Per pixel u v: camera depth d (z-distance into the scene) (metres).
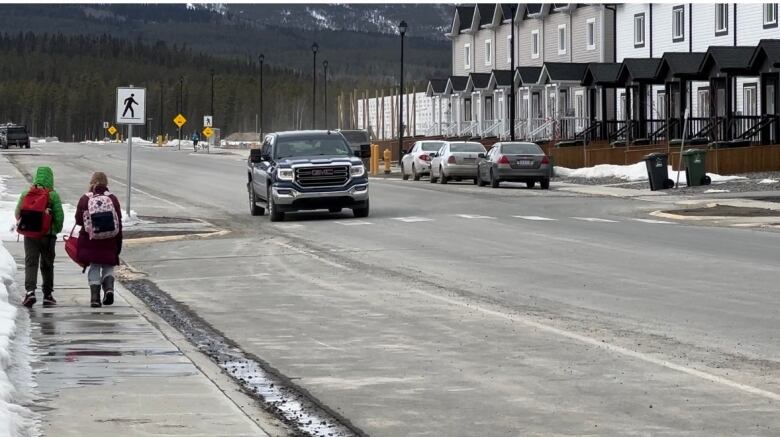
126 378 13.93
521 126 98.44
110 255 20.64
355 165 40.88
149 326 18.22
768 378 13.35
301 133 42.59
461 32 119.38
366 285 23.03
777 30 69.31
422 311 19.33
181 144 187.88
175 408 12.26
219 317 19.33
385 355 15.44
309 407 12.45
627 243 30.83
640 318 18.02
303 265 26.98
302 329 17.84
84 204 20.50
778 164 60.66
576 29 95.62
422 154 69.12
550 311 19.00
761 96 64.56
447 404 12.44
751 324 17.19
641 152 70.12
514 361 14.75
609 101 91.94
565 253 28.42
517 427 11.34
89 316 19.39
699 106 77.38
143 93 38.50
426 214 42.62
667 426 11.23
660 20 81.81
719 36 75.06
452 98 118.62
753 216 39.78
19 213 20.55
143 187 63.47
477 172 63.28
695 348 15.34
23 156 109.44
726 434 10.88
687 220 38.97
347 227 37.41
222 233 36.03
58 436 11.04
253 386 13.59
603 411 11.92
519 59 106.88
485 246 30.47
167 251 31.20
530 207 46.19
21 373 14.04
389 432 11.30
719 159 59.75
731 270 24.31
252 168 44.22
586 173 67.31
